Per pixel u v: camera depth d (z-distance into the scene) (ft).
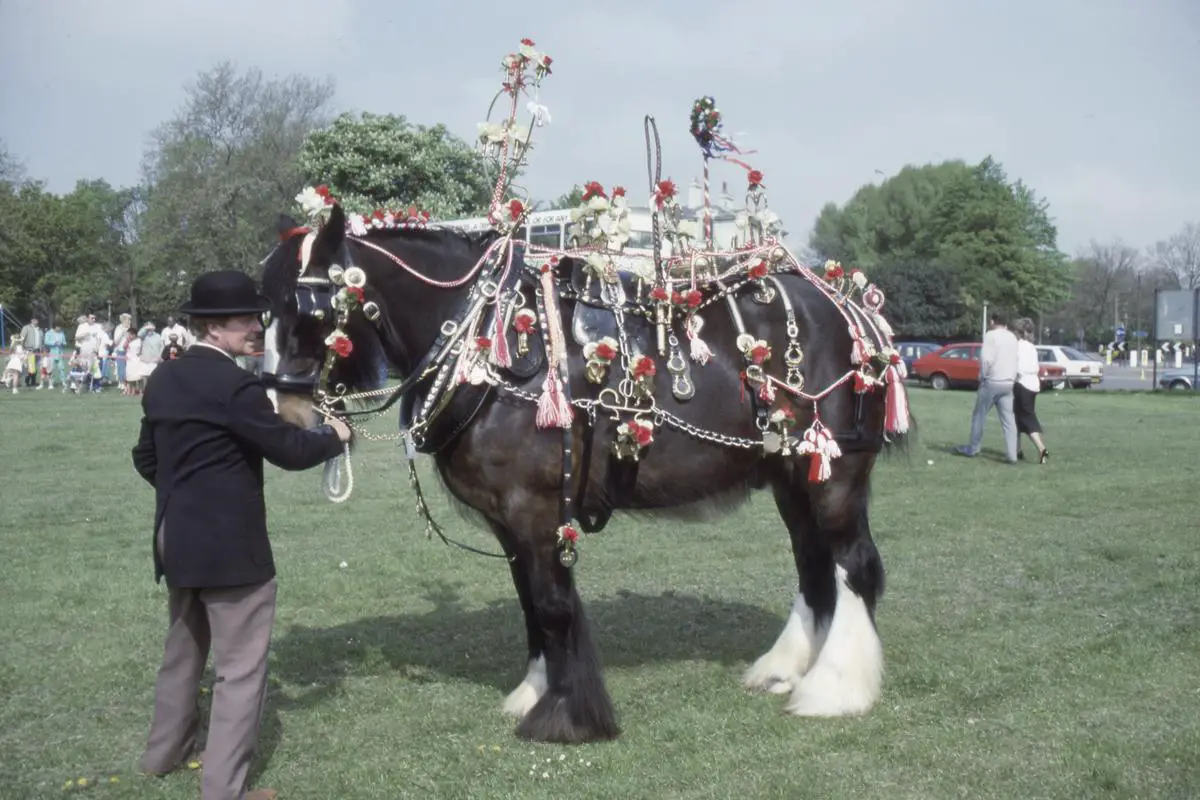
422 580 22.63
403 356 14.24
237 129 121.29
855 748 13.70
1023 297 187.11
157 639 18.40
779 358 14.89
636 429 13.67
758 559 24.43
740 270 15.25
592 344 13.85
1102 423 57.11
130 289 175.22
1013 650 17.30
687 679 16.51
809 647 16.20
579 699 14.02
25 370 81.35
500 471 13.74
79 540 26.68
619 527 27.66
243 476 11.99
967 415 62.34
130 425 52.80
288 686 16.22
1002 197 188.55
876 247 202.49
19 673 16.63
